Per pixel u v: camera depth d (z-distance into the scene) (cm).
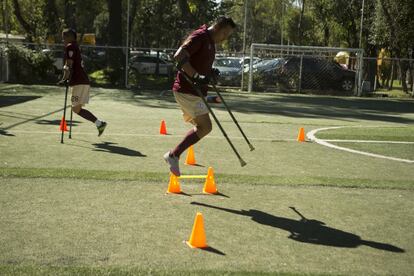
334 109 1819
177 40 3909
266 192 617
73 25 4331
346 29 3769
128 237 448
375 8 3061
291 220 515
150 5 4666
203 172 708
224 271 380
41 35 3291
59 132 993
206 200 573
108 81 2497
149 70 3192
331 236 473
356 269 399
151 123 1193
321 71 2625
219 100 609
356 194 624
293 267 397
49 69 2447
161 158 788
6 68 2364
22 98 1667
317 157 849
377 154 895
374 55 3559
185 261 399
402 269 403
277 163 790
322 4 3819
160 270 378
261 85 2594
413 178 720
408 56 2966
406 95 2661
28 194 566
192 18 2950
